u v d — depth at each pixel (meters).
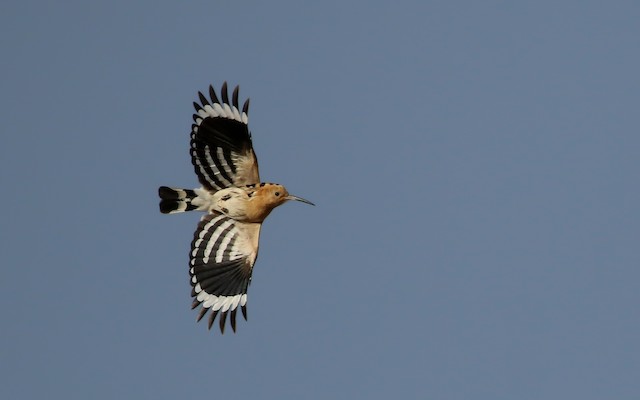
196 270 13.58
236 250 13.67
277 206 13.60
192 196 13.43
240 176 13.52
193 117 13.42
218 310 13.45
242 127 13.31
